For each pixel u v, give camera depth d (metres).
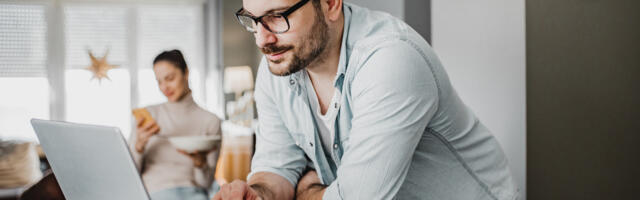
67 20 6.23
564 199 2.07
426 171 1.17
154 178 2.15
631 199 2.20
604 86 2.11
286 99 1.24
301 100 1.21
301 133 1.26
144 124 2.13
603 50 2.09
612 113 2.13
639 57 2.15
